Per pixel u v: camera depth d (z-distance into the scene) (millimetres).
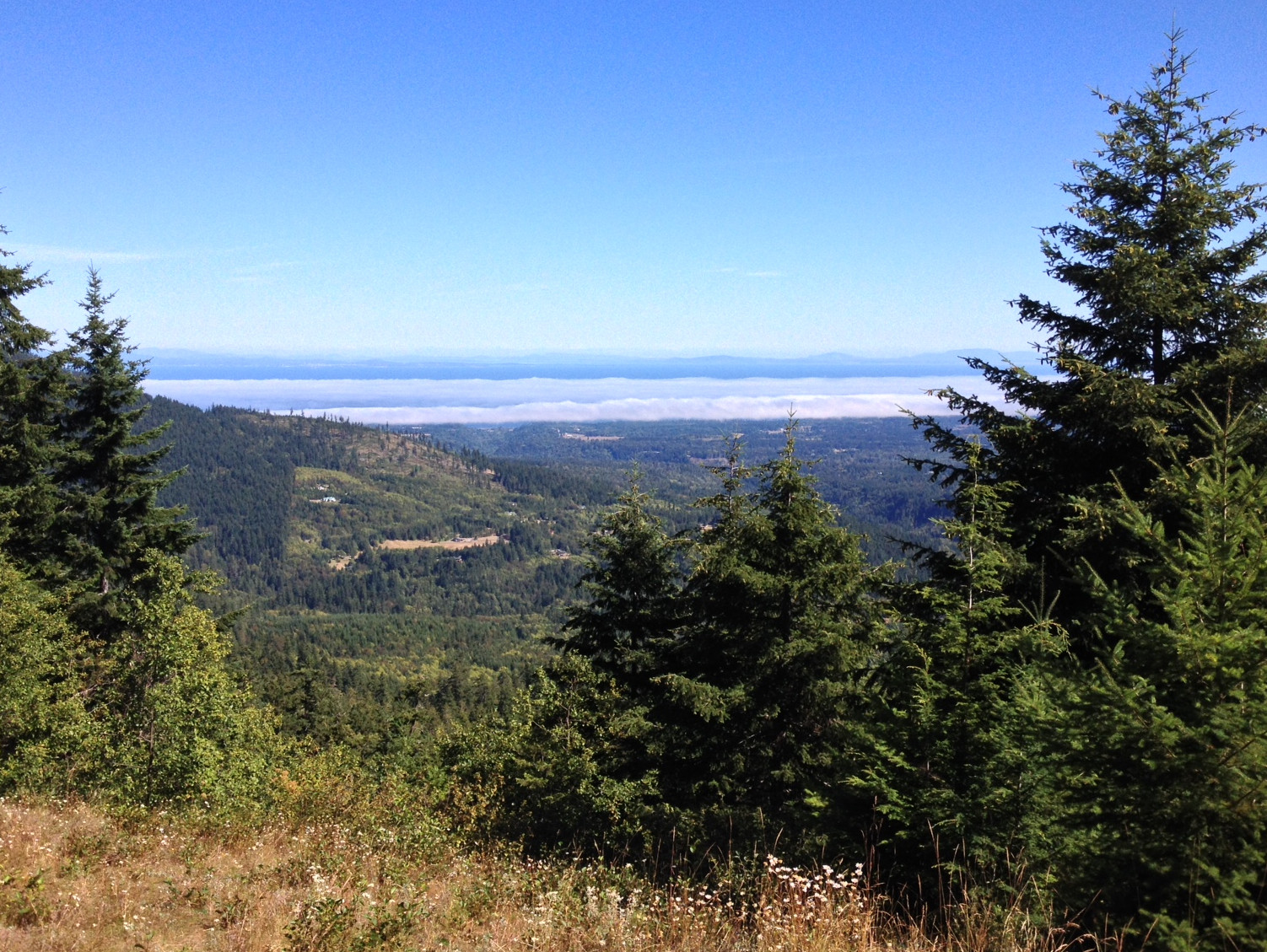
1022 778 5289
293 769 16016
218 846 7785
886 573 11250
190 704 11844
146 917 5297
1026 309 10484
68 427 19406
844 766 6875
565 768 12203
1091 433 9703
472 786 13281
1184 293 9172
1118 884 4312
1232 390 8508
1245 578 4406
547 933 5043
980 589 6672
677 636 14633
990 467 9898
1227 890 3914
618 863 9609
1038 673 5465
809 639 11359
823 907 4863
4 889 5246
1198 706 4281
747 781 11789
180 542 20250
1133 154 9539
